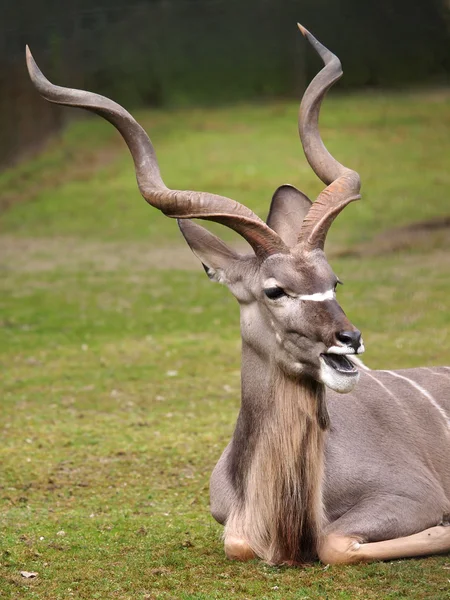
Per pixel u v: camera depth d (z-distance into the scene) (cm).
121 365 2105
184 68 6731
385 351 2075
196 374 2006
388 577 919
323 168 1066
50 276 3238
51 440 1580
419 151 5078
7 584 935
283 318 940
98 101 1012
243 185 4578
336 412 1052
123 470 1406
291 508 960
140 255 3572
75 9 6544
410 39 6694
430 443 1081
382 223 3781
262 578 928
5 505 1254
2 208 4659
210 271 1011
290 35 6700
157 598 886
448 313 2414
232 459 1018
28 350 2275
